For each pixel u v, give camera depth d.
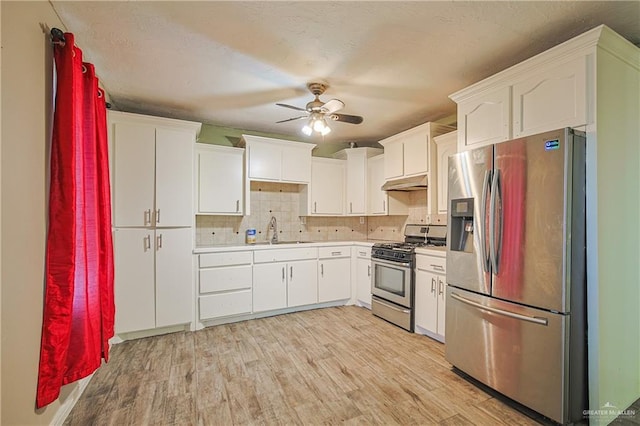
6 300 1.25
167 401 1.99
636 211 1.95
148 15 1.79
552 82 1.93
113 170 2.90
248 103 3.19
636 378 1.95
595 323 1.72
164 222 3.08
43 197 1.55
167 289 3.09
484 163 2.10
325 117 2.98
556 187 1.72
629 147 1.91
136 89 2.84
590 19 1.82
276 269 3.69
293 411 1.88
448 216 2.40
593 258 1.72
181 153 3.17
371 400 2.00
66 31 1.91
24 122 1.39
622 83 1.87
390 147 3.96
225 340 2.97
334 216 4.78
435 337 2.99
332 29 1.94
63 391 1.79
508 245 1.94
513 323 1.91
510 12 1.77
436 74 2.55
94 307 1.99
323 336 3.07
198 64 2.39
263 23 1.88
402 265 3.26
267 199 4.30
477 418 1.82
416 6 1.72
